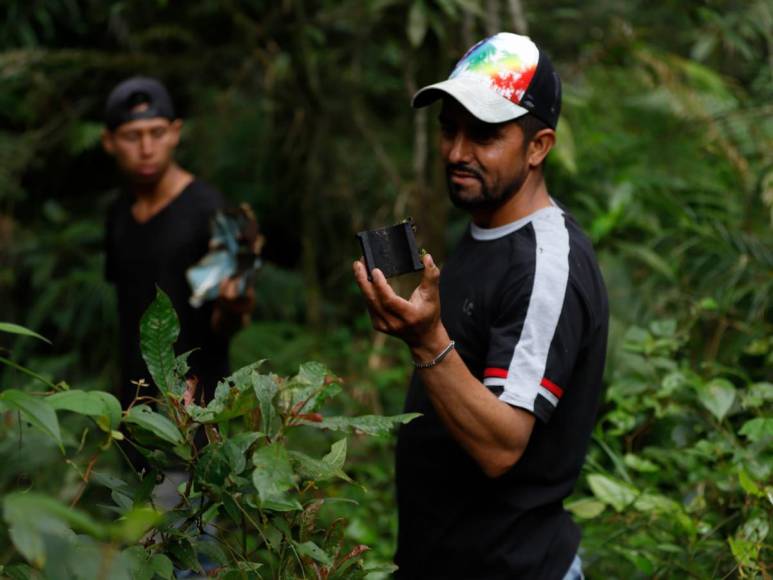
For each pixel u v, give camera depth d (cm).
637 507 239
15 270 521
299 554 142
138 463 279
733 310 356
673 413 262
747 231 404
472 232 207
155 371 136
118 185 586
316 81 477
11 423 179
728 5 479
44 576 123
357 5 468
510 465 181
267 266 500
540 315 185
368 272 172
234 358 421
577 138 434
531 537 195
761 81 480
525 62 196
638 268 388
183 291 296
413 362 175
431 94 199
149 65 504
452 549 199
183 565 137
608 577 246
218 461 129
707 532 233
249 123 521
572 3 498
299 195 498
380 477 359
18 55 495
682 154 432
